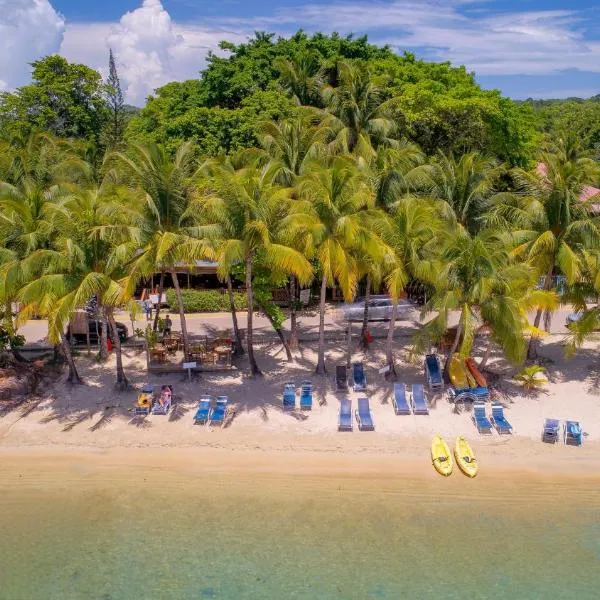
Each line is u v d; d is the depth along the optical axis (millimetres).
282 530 22188
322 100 50250
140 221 28109
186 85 61750
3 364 32406
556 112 94812
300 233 28484
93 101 64500
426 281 30562
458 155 51562
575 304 32094
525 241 31000
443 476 24953
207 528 22328
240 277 34344
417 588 19562
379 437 27422
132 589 19641
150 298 38875
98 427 28281
